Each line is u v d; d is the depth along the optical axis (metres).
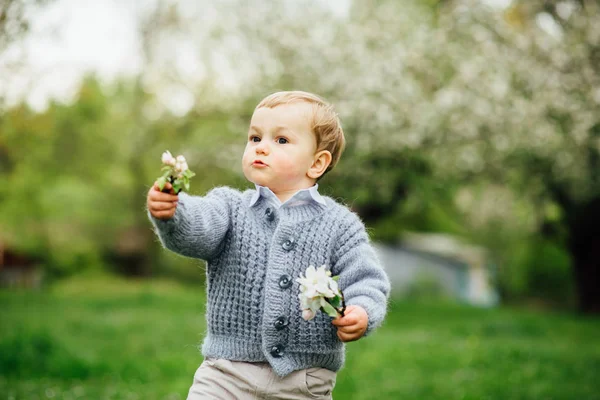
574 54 12.32
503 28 12.91
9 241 23.16
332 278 2.19
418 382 6.21
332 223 2.53
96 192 25.27
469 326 11.80
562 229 17.30
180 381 5.86
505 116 11.99
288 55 13.78
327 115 2.62
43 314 11.08
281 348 2.41
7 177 19.75
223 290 2.49
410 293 27.28
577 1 12.80
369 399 5.52
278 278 2.42
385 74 12.70
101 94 20.02
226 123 14.97
